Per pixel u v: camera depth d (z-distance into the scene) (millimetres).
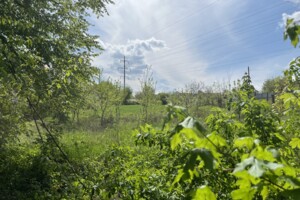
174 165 2445
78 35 10203
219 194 2016
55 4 9469
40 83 5734
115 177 2824
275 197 1432
